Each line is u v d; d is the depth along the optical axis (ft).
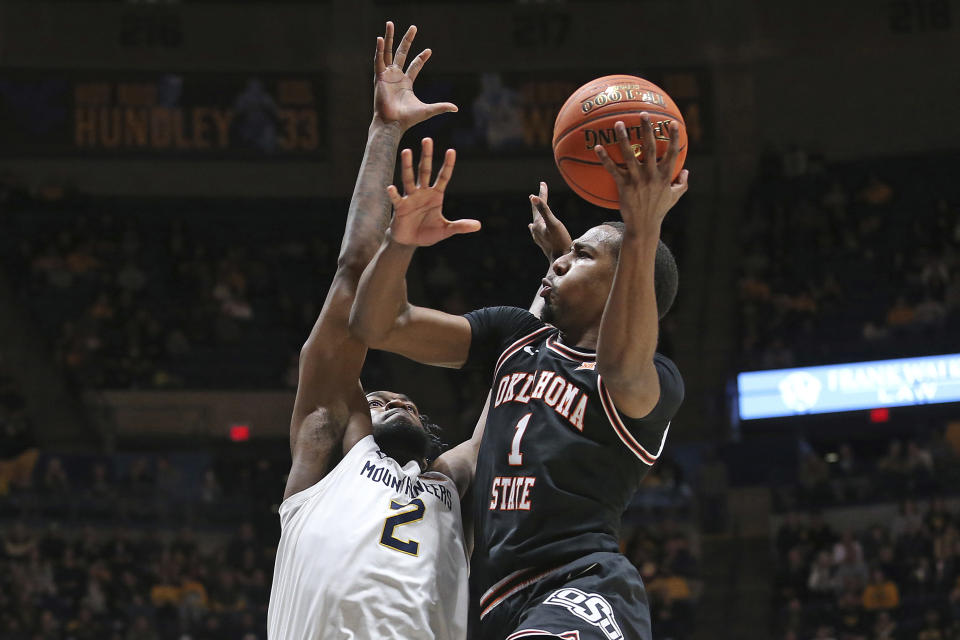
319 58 70.64
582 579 8.64
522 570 8.89
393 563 9.43
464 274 65.87
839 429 53.01
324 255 65.87
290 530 9.82
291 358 58.39
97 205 66.59
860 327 58.90
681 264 66.54
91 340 57.21
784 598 46.50
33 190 66.28
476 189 69.97
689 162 70.28
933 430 51.55
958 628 43.91
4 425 51.01
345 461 9.91
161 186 68.03
